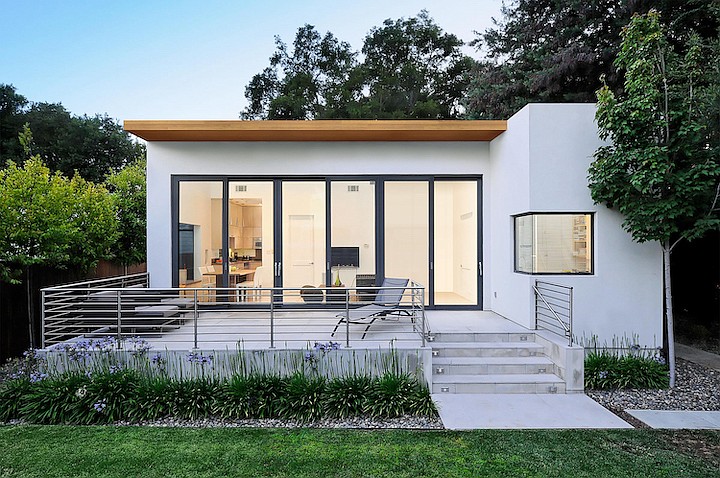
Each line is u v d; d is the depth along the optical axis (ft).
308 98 81.51
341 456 14.02
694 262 36.78
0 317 24.52
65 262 29.63
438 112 78.74
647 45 20.58
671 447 14.64
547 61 44.88
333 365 20.07
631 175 21.13
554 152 24.38
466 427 16.37
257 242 30.76
